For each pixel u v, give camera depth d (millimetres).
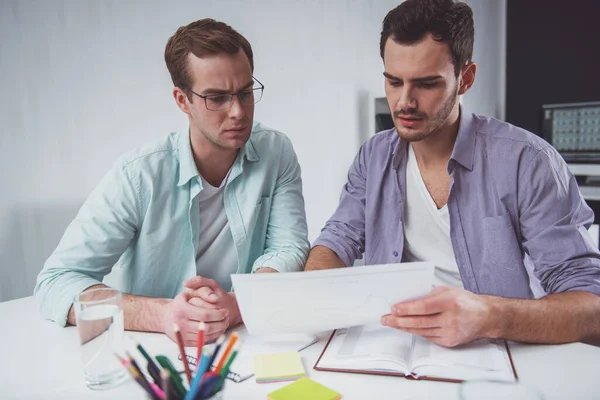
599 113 3154
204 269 1301
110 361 787
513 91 3949
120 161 1189
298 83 2846
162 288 1284
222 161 1228
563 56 3654
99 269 1138
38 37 1941
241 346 905
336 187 3154
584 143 3236
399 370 771
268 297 856
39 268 2029
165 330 950
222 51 1056
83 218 1145
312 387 729
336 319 881
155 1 2260
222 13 2494
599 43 3473
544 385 729
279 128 2756
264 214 1354
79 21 2039
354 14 3174
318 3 2926
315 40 2936
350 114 3217
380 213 1361
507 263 1174
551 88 3746
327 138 3057
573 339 870
